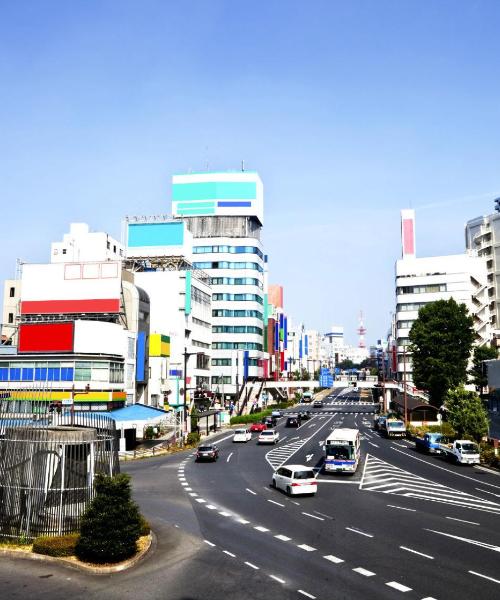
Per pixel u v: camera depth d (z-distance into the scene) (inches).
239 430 2433.6
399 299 4379.9
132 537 700.7
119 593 597.3
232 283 4658.0
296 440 2458.2
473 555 729.0
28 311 2437.3
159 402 2763.3
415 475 1478.8
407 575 649.6
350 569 673.0
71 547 707.4
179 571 669.9
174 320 3257.9
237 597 583.8
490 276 4586.6
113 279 2404.0
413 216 4532.5
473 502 1105.4
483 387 3508.9
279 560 709.9
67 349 2071.9
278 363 5738.2
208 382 3902.6
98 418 946.1
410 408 2957.7
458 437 2130.9
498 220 4527.6
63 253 4165.8
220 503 1087.6
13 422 1030.4
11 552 721.0
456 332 2920.8
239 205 4734.3
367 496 1165.7
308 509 1029.2
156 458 1892.2
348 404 5438.0
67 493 777.6
